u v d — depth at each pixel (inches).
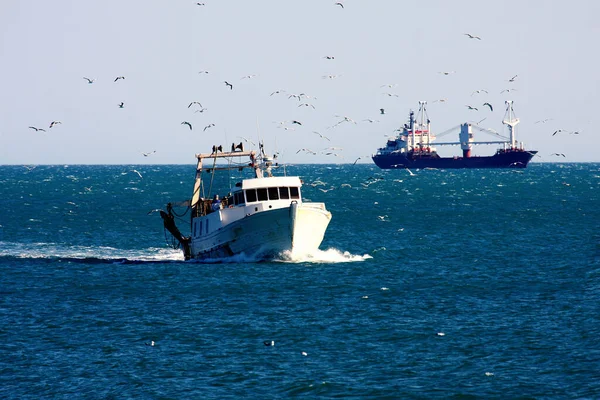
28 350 6304.1
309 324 6973.4
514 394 5280.5
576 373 5629.9
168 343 6441.9
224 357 6077.8
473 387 5413.4
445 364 5866.1
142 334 6707.7
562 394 5270.7
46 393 5423.2
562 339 6427.2
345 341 6451.8
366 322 7037.4
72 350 6294.3
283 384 5502.0
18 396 5383.9
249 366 5866.1
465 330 6737.2
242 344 6392.7
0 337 6658.5
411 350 6195.9
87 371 5812.0
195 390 5418.3
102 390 5452.8
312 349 6245.1
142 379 5629.9
